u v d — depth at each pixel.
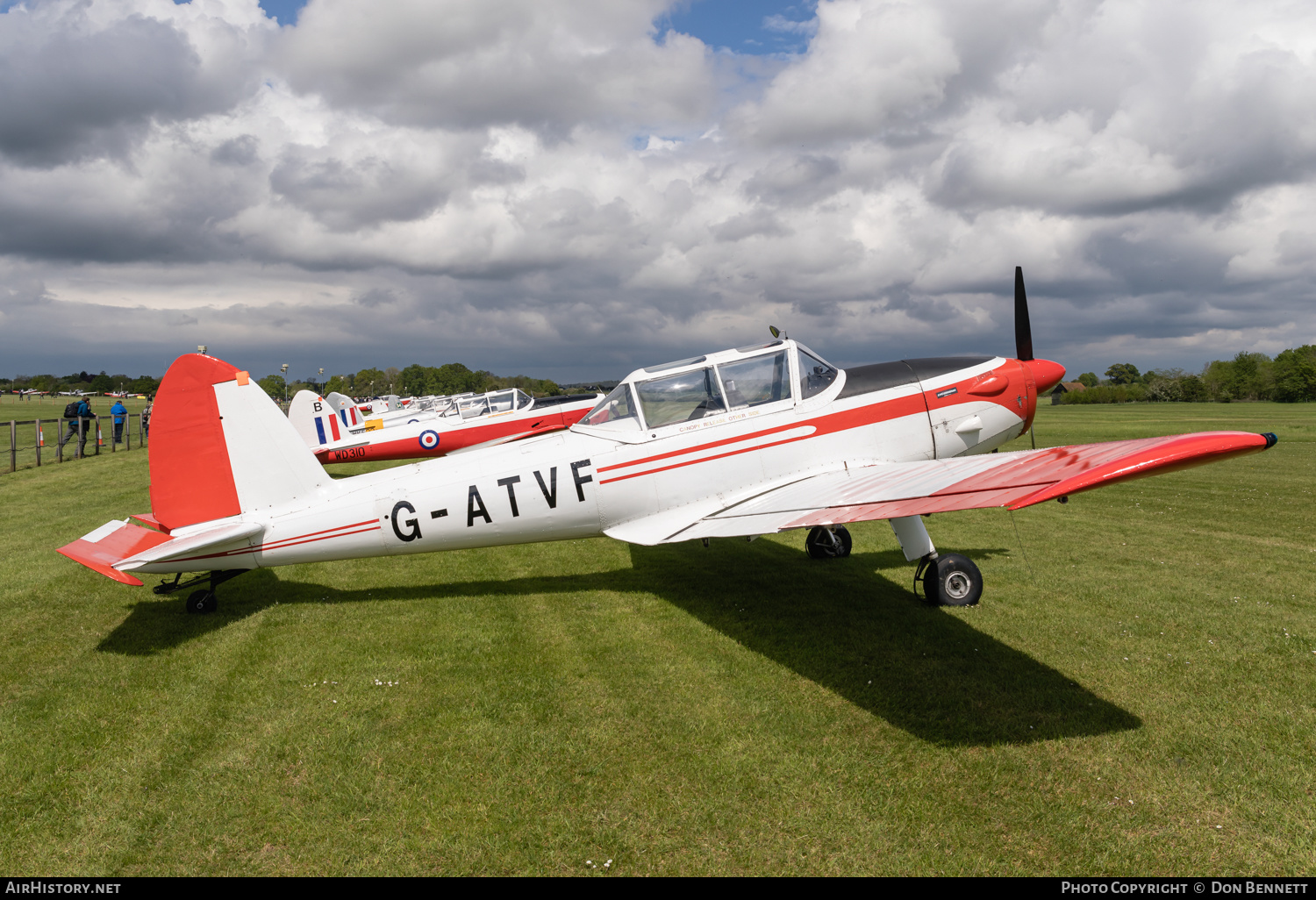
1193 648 4.89
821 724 3.90
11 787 3.36
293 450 6.02
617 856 2.86
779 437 6.52
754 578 7.04
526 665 4.79
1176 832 2.95
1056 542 8.38
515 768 3.50
